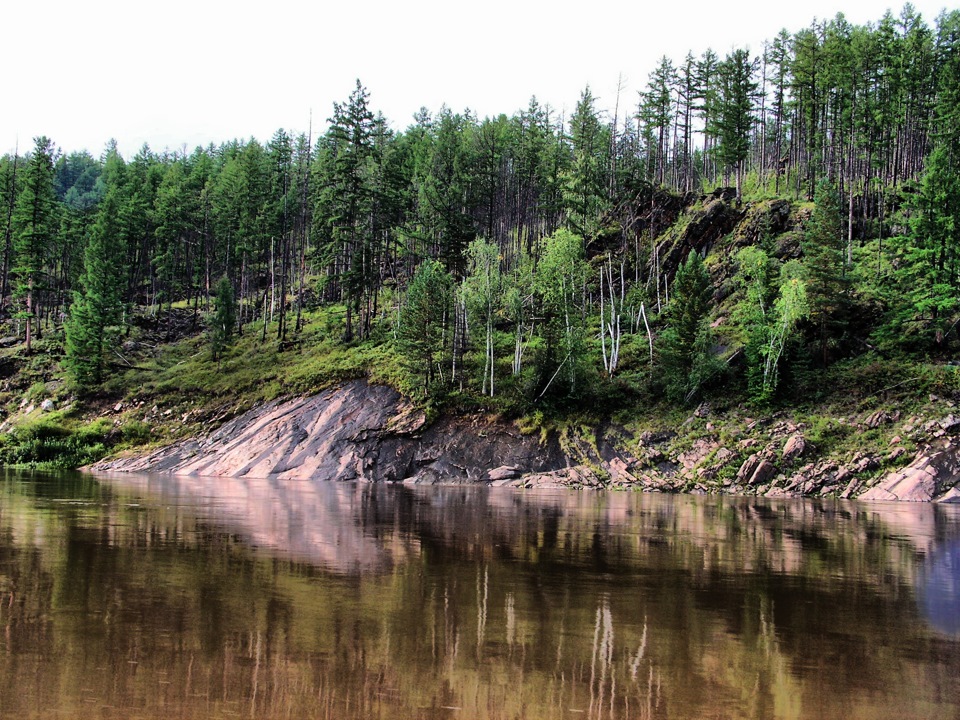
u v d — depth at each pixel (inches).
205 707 360.2
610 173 3034.0
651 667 437.7
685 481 1732.3
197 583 613.0
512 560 757.3
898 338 1978.3
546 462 1895.9
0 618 499.8
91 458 2126.0
